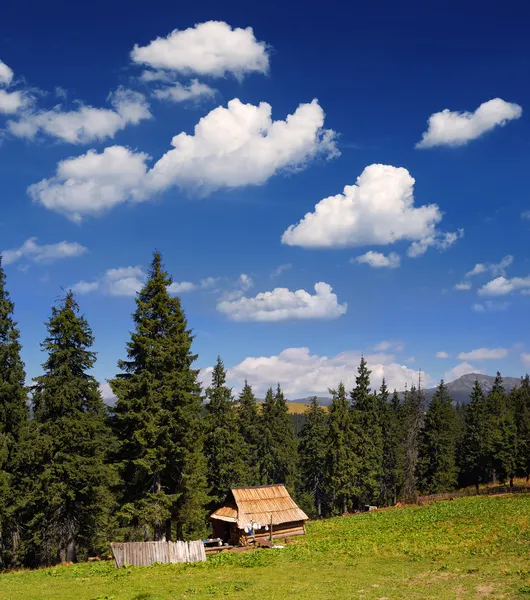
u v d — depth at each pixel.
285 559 28.77
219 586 21.50
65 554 35.34
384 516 51.97
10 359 35.66
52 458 34.19
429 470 77.56
